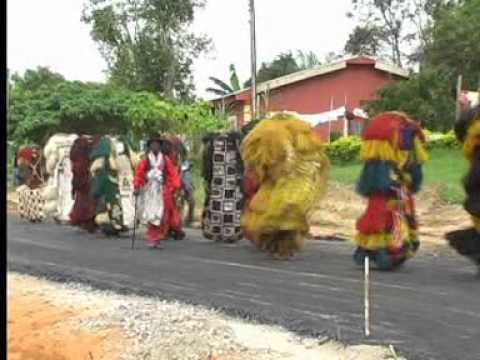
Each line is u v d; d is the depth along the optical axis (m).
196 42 46.69
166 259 13.36
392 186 11.53
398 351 7.14
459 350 7.15
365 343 7.45
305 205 12.59
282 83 43.28
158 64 45.78
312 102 43.78
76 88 32.44
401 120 11.64
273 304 9.29
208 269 12.11
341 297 9.62
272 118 12.95
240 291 10.18
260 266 12.35
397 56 58.94
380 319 8.40
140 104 31.47
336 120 41.72
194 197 21.48
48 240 16.53
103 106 31.16
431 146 29.81
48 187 20.95
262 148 12.59
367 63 43.66
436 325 8.09
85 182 17.66
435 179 22.33
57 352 8.34
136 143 31.81
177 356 7.55
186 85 47.25
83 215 17.67
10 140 33.25
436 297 9.55
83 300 10.25
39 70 52.06
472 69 34.53
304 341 7.67
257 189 13.14
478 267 11.20
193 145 27.91
